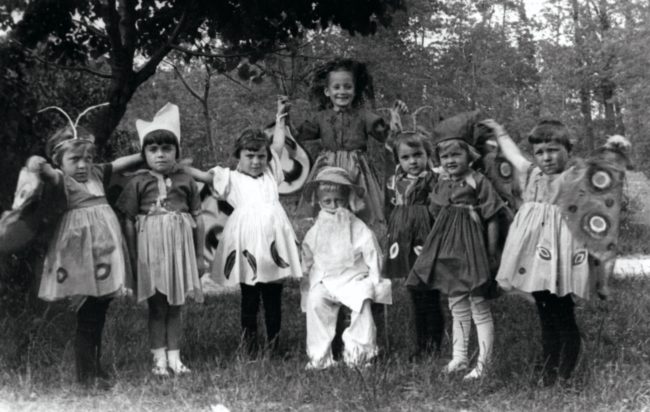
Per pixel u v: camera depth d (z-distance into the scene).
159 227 4.77
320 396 4.21
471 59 15.00
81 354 4.46
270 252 5.13
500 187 4.95
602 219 4.32
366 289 5.11
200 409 4.07
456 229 4.80
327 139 5.75
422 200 5.33
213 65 8.28
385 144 5.80
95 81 7.93
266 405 4.11
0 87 5.52
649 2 14.16
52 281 4.39
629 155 4.39
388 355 5.21
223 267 5.23
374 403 4.05
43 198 4.30
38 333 5.12
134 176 4.90
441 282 4.81
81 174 4.48
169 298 4.71
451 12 14.98
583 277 4.29
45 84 6.92
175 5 7.19
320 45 13.02
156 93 14.66
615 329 5.95
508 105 14.52
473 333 5.55
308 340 5.13
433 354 4.95
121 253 4.50
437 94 14.84
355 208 5.46
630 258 11.43
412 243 5.28
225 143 14.90
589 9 14.38
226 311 6.81
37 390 4.32
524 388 4.28
